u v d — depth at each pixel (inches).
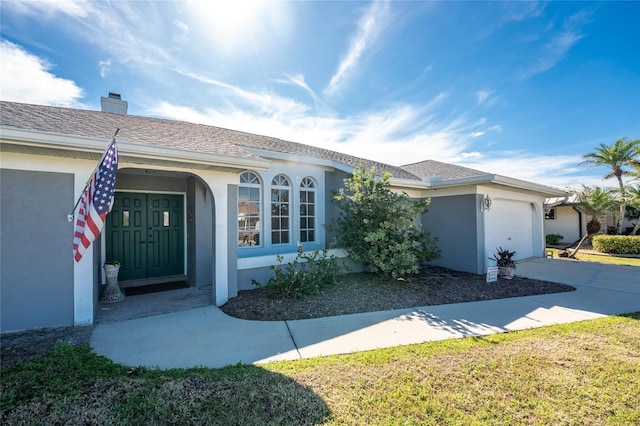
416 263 407.2
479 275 413.7
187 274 384.2
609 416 120.8
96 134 229.5
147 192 370.9
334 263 344.2
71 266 222.4
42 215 213.9
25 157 209.6
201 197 346.9
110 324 228.1
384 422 116.8
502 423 116.6
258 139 449.4
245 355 177.9
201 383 143.1
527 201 569.3
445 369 158.2
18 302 207.0
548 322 235.6
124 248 356.5
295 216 424.8
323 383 144.2
